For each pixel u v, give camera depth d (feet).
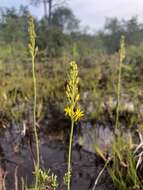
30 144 1.35
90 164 1.11
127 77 2.66
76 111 0.49
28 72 3.30
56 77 2.66
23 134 1.42
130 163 0.92
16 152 1.24
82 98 1.95
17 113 1.66
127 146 1.07
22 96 2.09
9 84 2.41
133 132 1.38
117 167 0.97
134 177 0.89
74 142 1.35
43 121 1.64
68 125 1.55
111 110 1.68
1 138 1.43
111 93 2.12
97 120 1.63
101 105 1.76
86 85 2.44
